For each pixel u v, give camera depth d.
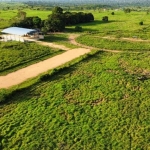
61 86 41.88
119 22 113.62
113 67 49.69
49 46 66.94
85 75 46.28
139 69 49.59
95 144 29.06
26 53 59.25
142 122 32.56
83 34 84.69
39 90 40.88
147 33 85.38
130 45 67.94
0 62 52.91
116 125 32.03
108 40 74.06
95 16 141.25
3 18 121.31
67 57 57.31
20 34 74.56
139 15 143.38
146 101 37.34
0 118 33.84
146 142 29.25
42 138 30.05
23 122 32.94
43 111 35.12
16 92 39.75
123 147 28.53
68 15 107.38
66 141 29.62
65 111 35.19
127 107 35.91
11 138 30.16
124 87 41.47
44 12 153.12
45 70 49.31
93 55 57.44
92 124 32.34
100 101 37.69
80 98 38.62
